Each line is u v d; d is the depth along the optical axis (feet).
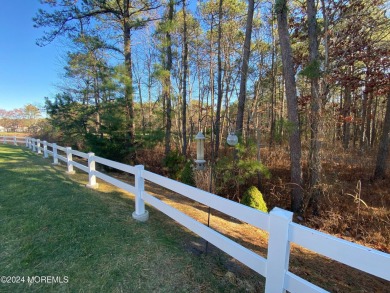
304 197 20.98
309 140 21.58
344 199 21.93
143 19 30.48
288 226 5.27
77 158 38.73
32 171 22.53
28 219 11.53
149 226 11.26
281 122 19.95
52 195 14.99
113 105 27.66
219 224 14.14
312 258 11.82
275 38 37.01
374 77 22.70
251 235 13.62
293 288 5.24
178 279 7.52
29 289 7.11
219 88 35.37
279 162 29.76
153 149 32.81
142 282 7.33
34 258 8.55
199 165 20.80
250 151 20.11
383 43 21.97
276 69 36.45
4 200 14.28
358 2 19.49
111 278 7.47
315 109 19.71
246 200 18.75
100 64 30.42
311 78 18.37
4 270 7.96
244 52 26.04
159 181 10.09
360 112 43.47
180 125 50.78
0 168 23.90
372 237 16.58
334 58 20.74
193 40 43.42
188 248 9.51
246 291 7.18
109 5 28.68
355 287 9.65
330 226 18.30
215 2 37.55
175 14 34.78
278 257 5.45
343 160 31.50
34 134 73.41
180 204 17.22
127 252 8.84
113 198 15.47
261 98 39.55
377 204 21.31
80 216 11.78
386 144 26.86
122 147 29.04
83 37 29.73
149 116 35.63
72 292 6.96
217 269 8.19
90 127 36.24
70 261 8.34
